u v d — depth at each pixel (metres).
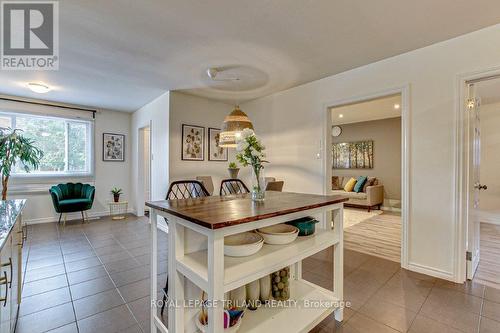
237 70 3.12
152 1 1.81
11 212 1.67
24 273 2.52
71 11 1.92
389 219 5.01
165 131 4.05
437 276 2.41
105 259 2.90
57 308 1.92
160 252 3.13
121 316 1.83
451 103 2.34
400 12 1.95
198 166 4.30
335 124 7.29
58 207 4.23
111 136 5.43
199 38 2.34
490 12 1.94
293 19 2.04
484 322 1.74
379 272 2.54
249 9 1.91
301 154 3.69
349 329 1.69
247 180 4.75
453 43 2.33
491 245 3.35
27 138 4.22
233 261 1.39
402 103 2.64
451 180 2.34
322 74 3.25
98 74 3.26
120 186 5.57
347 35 2.29
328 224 3.32
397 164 6.14
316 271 2.58
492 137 4.51
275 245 1.64
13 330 1.65
